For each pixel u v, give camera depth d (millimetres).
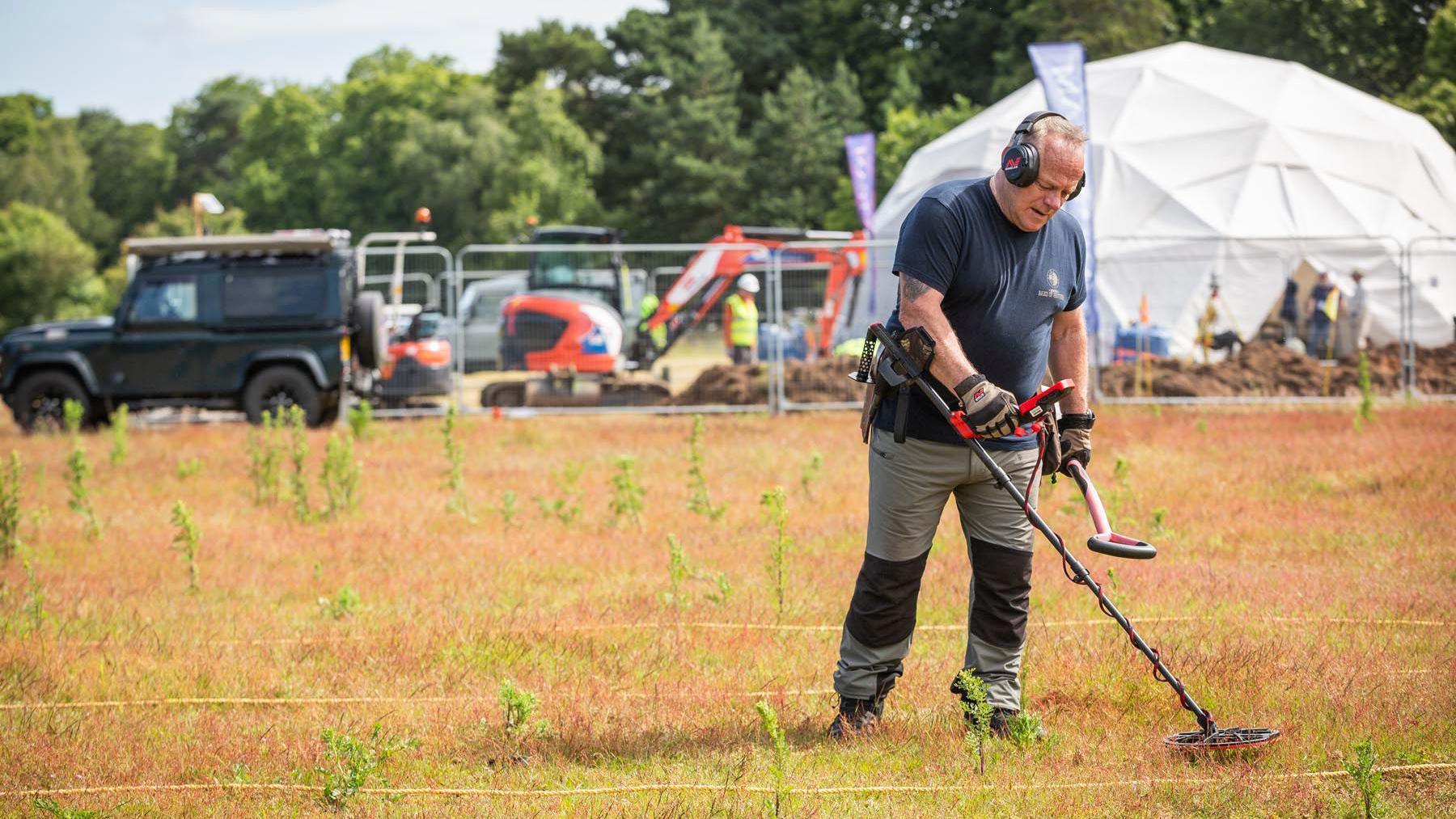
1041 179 5992
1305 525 12039
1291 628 8414
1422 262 30453
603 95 96375
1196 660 7629
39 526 13727
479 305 36875
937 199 6230
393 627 9211
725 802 5754
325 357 25641
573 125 89375
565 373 27219
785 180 81000
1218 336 28938
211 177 146000
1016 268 6258
